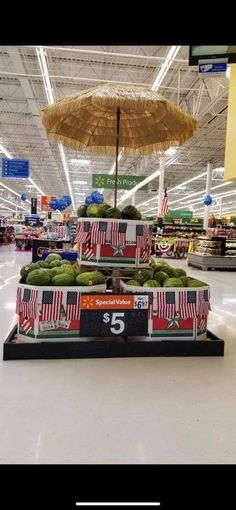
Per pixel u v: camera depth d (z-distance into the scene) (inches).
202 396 86.8
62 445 64.8
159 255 649.6
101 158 753.0
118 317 111.7
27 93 420.8
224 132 570.9
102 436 68.0
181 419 75.5
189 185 1090.7
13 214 1416.1
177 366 106.0
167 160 736.3
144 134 152.7
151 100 105.2
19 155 806.5
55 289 109.1
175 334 115.6
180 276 128.0
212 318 173.3
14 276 292.4
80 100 106.7
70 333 110.9
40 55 306.3
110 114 141.3
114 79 397.7
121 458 62.0
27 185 1286.9
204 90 409.1
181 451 64.5
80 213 129.7
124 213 129.6
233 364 109.3
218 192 1185.4
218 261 432.1
